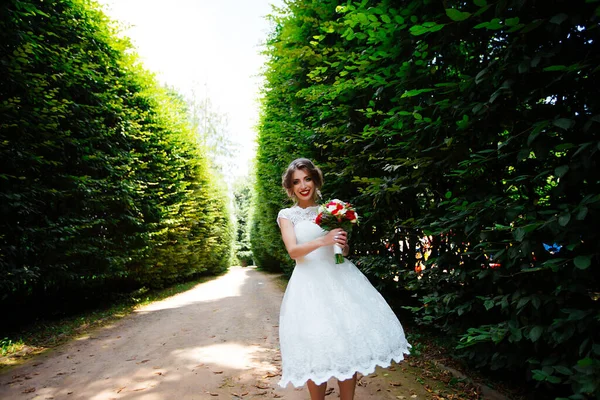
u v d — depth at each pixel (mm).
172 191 11289
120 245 7562
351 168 4156
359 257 5023
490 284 2438
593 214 1482
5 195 4203
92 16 6801
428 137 2777
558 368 1592
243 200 39344
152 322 6082
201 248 15938
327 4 4547
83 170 6273
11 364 3732
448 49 2525
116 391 2898
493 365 2428
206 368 3434
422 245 3992
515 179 1899
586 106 1695
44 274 5211
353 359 1793
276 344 4352
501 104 1985
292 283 2168
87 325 5801
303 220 2305
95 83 6551
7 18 4234
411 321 4555
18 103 4480
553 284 1961
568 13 1541
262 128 10508
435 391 2660
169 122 10773
